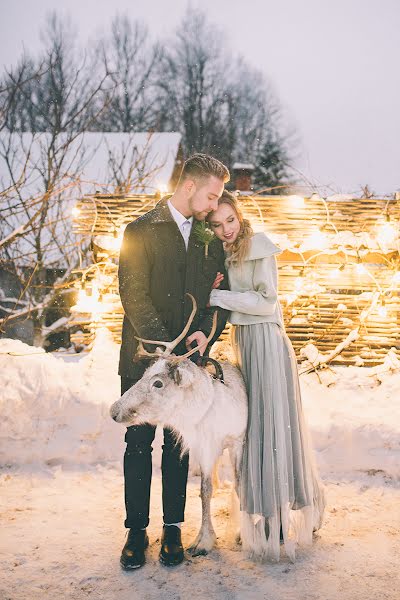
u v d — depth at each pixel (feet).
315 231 16.01
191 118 112.37
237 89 119.14
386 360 15.40
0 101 28.09
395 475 12.80
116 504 11.86
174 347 9.52
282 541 9.98
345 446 13.03
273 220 16.07
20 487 12.55
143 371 10.02
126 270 9.84
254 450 9.77
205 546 9.98
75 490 12.46
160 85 115.03
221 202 9.98
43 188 34.53
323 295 16.30
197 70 118.32
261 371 9.94
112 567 9.63
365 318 16.08
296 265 16.06
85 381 14.44
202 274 10.14
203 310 10.39
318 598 8.74
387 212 16.01
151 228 9.82
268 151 109.09
